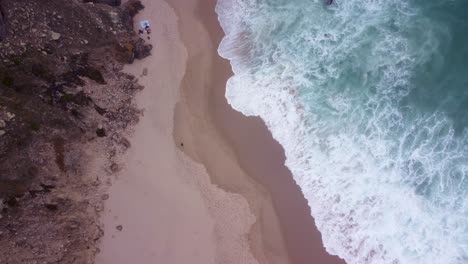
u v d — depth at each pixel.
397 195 28.78
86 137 29.91
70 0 33.62
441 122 30.44
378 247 27.61
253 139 31.95
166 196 29.52
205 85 34.22
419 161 29.52
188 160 31.00
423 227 27.73
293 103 33.06
